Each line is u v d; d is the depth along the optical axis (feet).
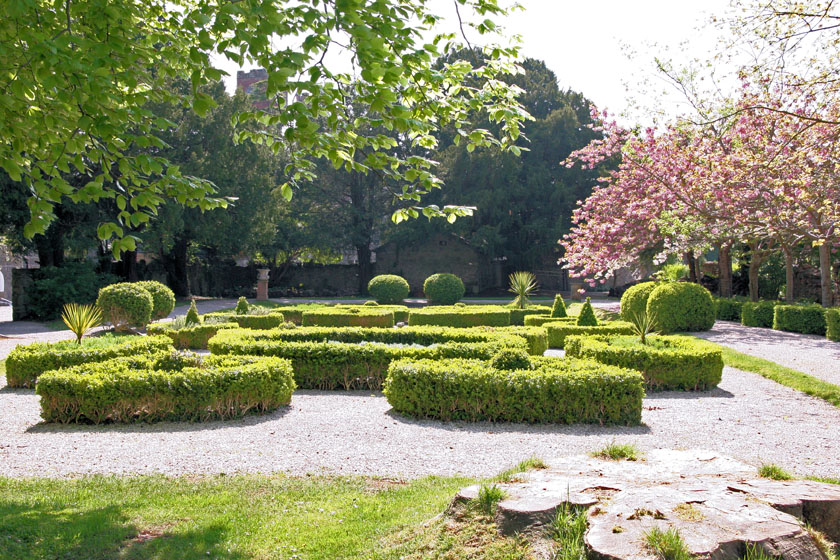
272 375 23.99
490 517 10.67
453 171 114.42
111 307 52.95
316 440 19.48
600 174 113.39
